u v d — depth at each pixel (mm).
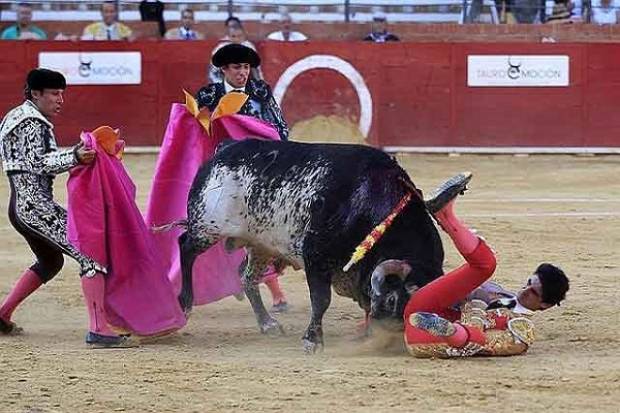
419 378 10188
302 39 33156
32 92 12570
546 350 11578
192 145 13562
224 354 11672
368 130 30688
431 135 30828
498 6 35625
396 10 36062
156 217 13609
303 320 13906
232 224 12141
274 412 9133
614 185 26578
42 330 13281
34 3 34625
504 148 30891
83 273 12211
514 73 30828
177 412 9188
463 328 10969
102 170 12391
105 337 12180
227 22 30750
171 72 30281
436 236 11266
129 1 34562
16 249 19047
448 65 30750
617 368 10609
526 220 21625
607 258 17953
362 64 30625
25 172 12438
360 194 11141
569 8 35438
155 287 12430
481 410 9133
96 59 30188
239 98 13398
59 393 9852
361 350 11594
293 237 11594
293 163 11695
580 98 30859
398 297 10992
